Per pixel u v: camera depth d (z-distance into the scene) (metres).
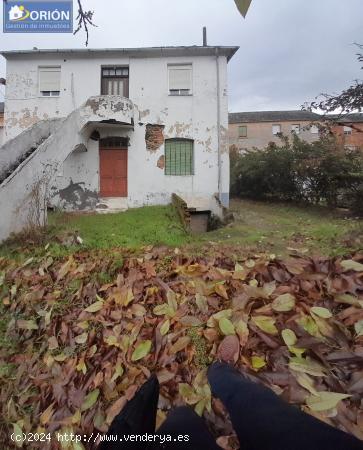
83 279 3.66
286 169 14.55
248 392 1.60
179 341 2.28
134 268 3.46
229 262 3.33
